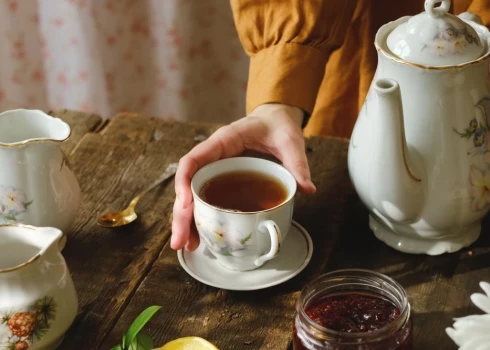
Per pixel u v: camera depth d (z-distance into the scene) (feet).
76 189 3.18
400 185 2.92
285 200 3.00
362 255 3.14
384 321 2.69
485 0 3.76
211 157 3.24
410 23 2.95
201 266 3.08
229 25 6.22
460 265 3.08
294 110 3.50
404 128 2.88
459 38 2.88
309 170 3.34
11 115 3.18
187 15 6.13
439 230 3.06
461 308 2.91
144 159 3.67
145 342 2.76
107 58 6.33
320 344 2.61
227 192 3.07
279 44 3.54
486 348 2.65
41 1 6.05
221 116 6.83
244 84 6.56
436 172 2.93
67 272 2.80
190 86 6.56
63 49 6.30
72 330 2.87
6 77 6.47
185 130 3.88
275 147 3.35
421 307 2.92
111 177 3.56
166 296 2.99
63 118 4.00
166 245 3.20
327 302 2.76
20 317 2.68
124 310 2.94
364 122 3.01
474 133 2.92
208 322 2.89
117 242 3.21
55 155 3.08
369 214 3.26
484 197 3.00
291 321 2.89
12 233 2.81
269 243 2.97
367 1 4.06
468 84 2.89
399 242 3.14
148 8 6.13
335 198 3.40
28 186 3.02
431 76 2.85
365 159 2.99
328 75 4.36
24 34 6.22
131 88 6.56
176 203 3.13
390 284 2.73
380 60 2.97
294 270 3.05
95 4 6.02
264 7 3.57
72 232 3.26
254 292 3.00
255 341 2.83
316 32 3.51
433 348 2.79
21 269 2.67
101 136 3.83
